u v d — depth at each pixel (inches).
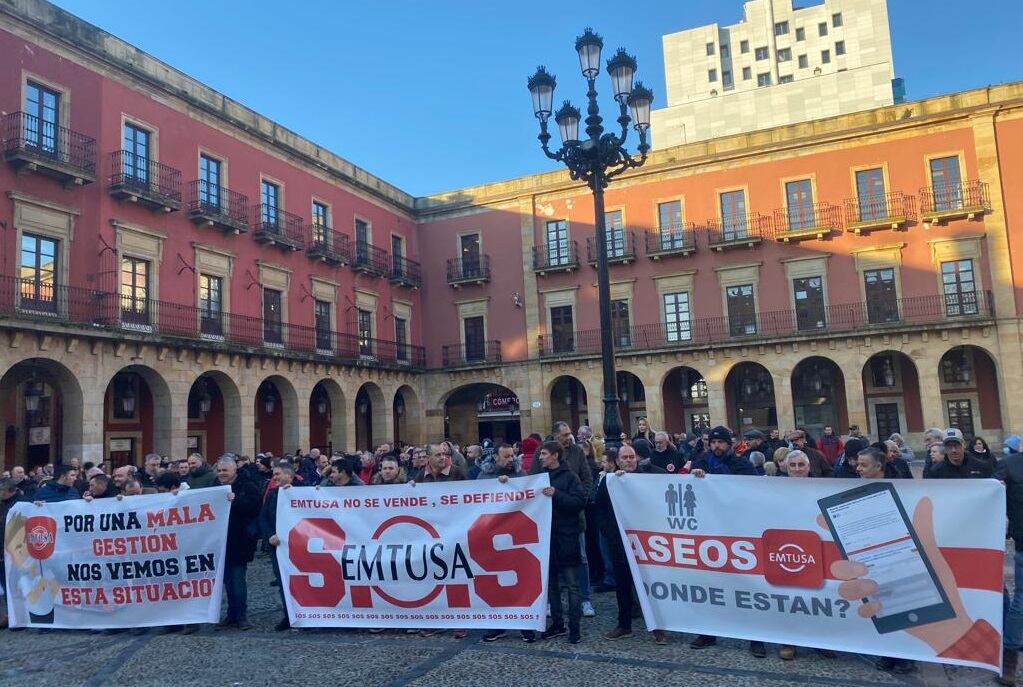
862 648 229.1
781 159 1179.9
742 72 2928.2
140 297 831.7
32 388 815.7
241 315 966.4
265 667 253.6
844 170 1141.7
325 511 299.1
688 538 258.1
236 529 312.3
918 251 1090.7
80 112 778.2
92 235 774.5
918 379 1106.1
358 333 1211.2
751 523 249.0
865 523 233.0
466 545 279.3
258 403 1074.7
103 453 815.1
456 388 1334.9
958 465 286.8
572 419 1331.2
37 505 331.3
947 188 1083.9
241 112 1013.8
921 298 1082.1
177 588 309.7
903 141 1112.2
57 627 319.3
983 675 225.6
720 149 1213.1
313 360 1050.7
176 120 903.7
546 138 495.5
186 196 904.9
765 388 1230.3
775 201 1177.4
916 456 1124.5
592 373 1242.0
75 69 778.8
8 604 328.2
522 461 426.3
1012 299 1024.2
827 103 2541.8
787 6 2893.7
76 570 320.8
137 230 824.3
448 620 278.7
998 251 1039.0
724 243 1178.0
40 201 722.2
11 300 686.5
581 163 476.4
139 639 299.9
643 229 1250.0
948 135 1088.8
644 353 1190.9
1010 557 411.5
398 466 331.0
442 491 286.2
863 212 1128.8
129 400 882.1
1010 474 230.7
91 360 743.1
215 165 967.0
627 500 269.1
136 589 313.1
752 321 1170.6
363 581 289.3
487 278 1331.2
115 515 319.3
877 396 1163.9
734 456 286.7
